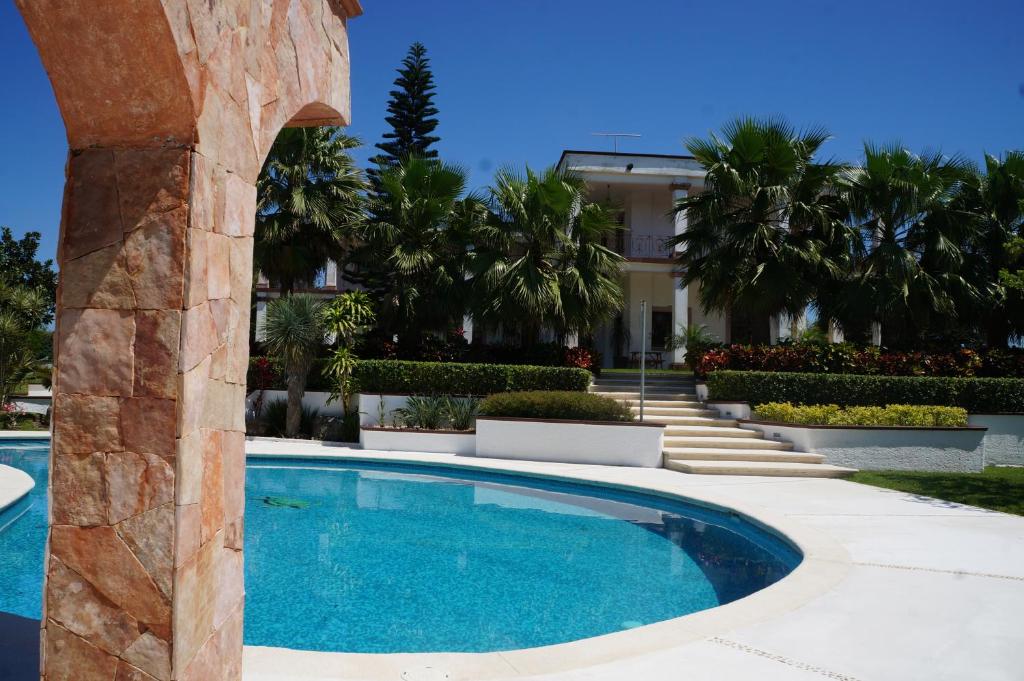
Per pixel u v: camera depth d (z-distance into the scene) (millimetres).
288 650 3744
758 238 14992
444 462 11805
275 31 2988
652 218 24609
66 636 2254
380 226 16188
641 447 12219
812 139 16094
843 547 6320
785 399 14211
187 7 2209
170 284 2254
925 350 16953
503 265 15367
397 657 3684
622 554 6844
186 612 2285
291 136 16859
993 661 3750
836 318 15680
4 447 13289
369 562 6352
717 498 8727
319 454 12273
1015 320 16312
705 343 18203
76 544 2258
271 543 6953
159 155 2287
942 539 6734
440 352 16594
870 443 12312
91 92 2207
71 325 2279
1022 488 10305
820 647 3926
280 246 17172
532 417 12758
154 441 2240
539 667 3584
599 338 24062
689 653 3811
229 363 2596
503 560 6527
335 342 15672
